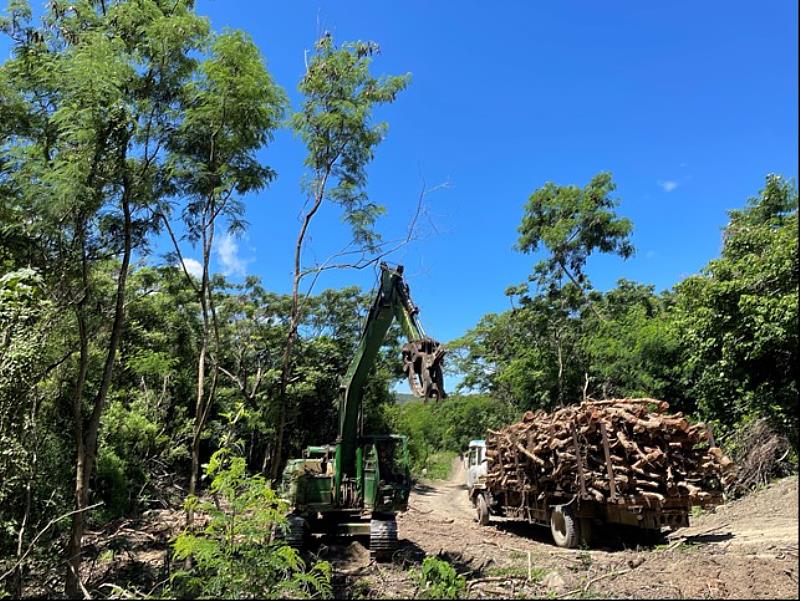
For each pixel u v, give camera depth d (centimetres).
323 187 1080
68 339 880
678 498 1019
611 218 2403
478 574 912
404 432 3578
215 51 852
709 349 1384
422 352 802
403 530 1478
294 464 1180
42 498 796
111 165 750
